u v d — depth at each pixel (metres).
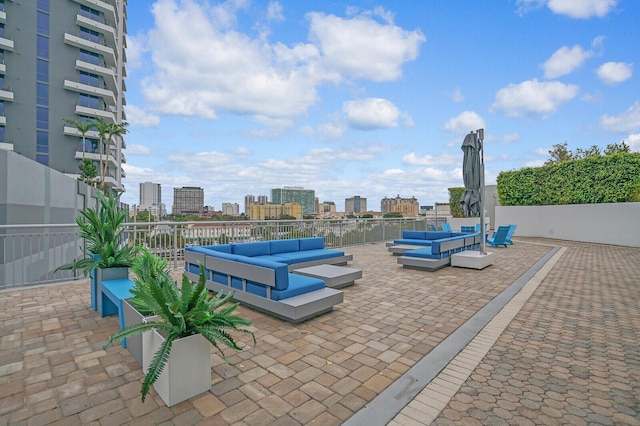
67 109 41.91
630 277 7.18
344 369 2.97
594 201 14.57
